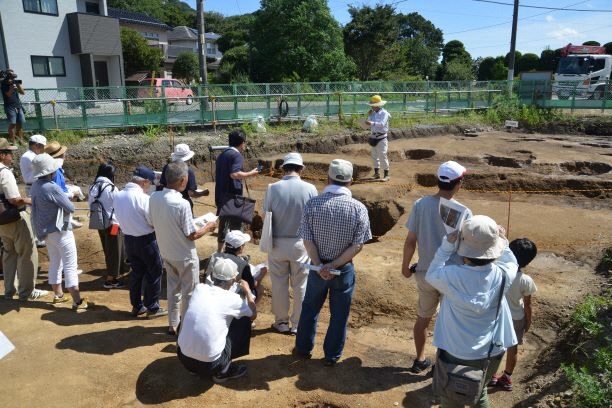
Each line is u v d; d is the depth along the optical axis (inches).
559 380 166.1
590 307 194.7
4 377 166.2
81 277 280.4
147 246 210.8
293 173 191.6
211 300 160.2
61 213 215.0
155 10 2896.2
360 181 466.6
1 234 226.1
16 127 517.7
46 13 1051.9
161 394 160.2
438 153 610.5
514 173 485.4
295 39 1576.0
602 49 1222.3
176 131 630.5
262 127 663.1
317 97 761.6
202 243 303.0
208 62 2225.6
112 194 254.4
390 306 231.8
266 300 244.7
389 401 161.2
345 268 169.9
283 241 192.1
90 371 170.7
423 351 177.8
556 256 278.5
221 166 247.9
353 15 1787.6
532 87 973.2
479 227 116.4
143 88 622.2
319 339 204.7
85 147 530.3
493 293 120.1
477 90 965.2
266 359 184.5
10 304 226.5
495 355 122.6
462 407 124.4
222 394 161.6
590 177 475.8
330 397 162.6
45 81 1067.3
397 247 300.7
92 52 1129.4
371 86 847.7
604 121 840.3
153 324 211.6
